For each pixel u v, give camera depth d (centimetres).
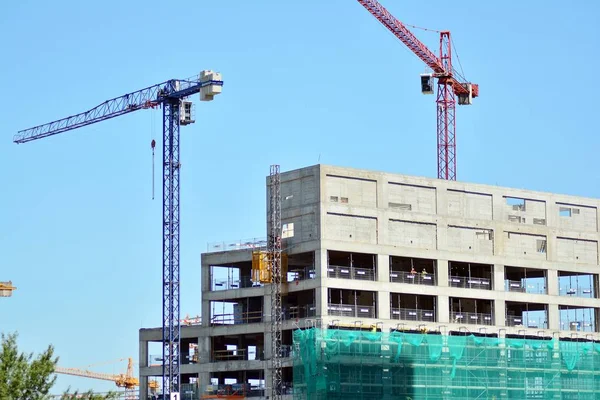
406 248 19038
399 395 18038
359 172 18962
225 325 19625
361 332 17938
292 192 18975
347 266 19612
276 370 18725
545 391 19312
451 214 19650
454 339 18600
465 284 19700
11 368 10350
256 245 19612
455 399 18450
